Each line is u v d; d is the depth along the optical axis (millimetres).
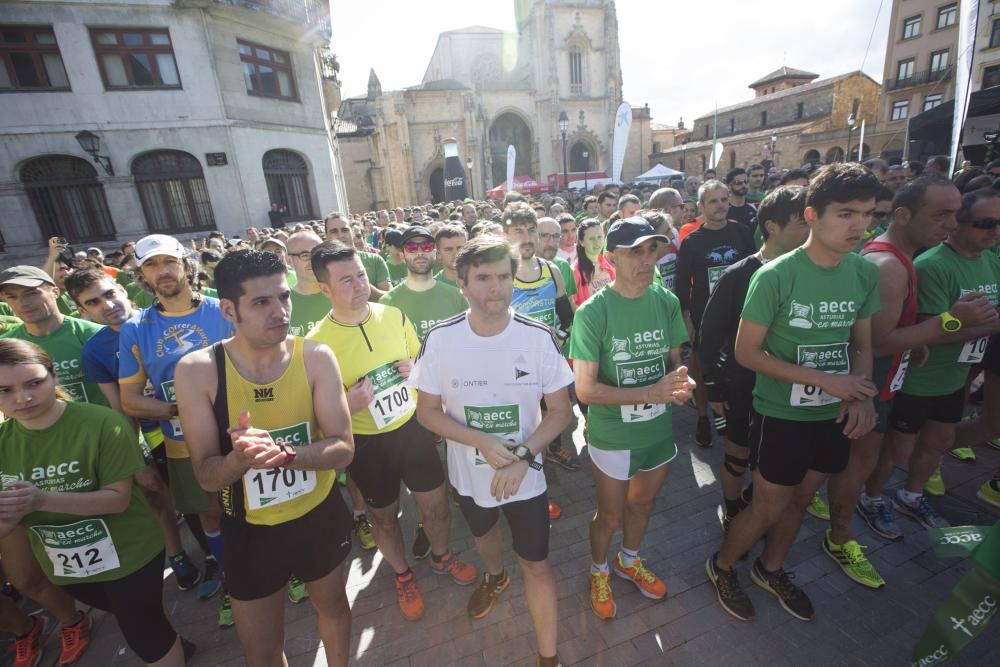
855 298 2068
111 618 2789
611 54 38594
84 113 12688
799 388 2096
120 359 2584
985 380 3027
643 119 44438
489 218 8633
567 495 3576
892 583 2557
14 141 12250
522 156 41531
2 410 1776
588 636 2387
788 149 36219
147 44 13078
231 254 1638
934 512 2945
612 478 2287
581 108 38719
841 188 1831
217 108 13953
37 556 1997
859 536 2898
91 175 13172
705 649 2277
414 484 2621
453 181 18781
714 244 3941
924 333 2238
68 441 1895
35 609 2938
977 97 9805
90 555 1929
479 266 1798
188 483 2590
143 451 2777
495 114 37969
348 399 2268
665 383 1979
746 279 2746
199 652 2518
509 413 2021
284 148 15883
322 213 17359
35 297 2771
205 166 14031
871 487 2939
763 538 2992
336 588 1996
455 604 2672
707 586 2633
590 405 2393
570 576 2787
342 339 2510
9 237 12531
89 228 13375
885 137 32906
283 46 15758
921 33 31359
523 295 3602
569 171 39312
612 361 2266
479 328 1985
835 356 2107
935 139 11828
